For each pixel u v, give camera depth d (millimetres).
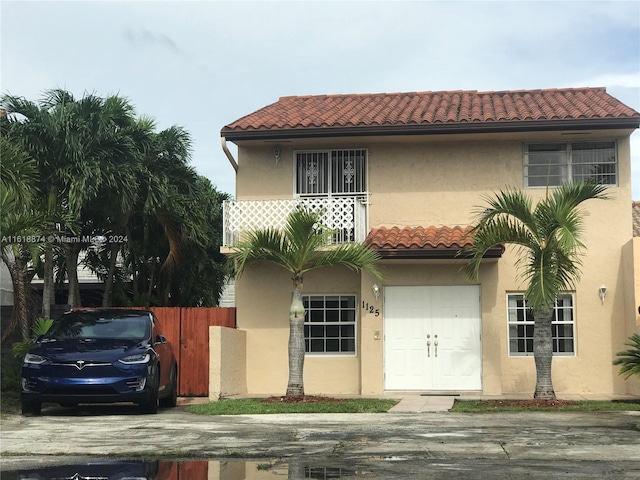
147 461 8930
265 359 19719
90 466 8609
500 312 18766
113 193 20375
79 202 18734
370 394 18641
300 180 20125
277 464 8617
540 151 19453
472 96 22031
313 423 12398
